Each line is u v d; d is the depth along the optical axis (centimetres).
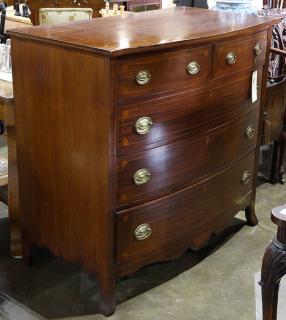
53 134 195
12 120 210
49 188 205
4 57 245
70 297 213
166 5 449
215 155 223
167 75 187
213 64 205
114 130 178
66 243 208
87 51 172
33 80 195
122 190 189
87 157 187
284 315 208
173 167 204
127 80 175
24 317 201
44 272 229
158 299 213
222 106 219
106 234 191
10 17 362
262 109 255
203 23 223
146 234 203
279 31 332
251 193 263
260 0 423
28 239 226
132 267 204
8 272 228
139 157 189
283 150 316
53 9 285
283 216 145
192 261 240
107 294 200
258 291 220
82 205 195
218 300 214
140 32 198
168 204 207
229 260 242
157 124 190
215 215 235
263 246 254
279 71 328
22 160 212
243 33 215
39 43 187
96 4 319
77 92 181
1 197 240
